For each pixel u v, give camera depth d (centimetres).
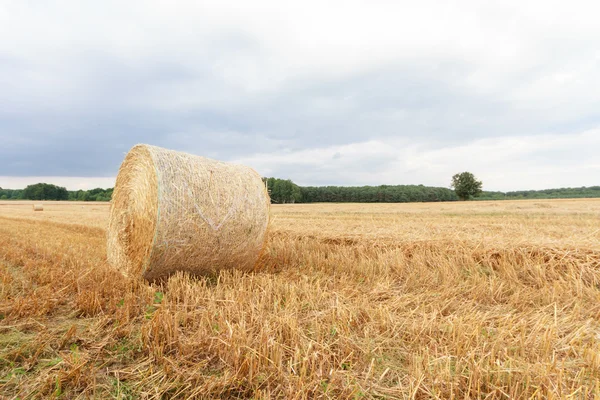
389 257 688
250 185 639
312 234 969
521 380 262
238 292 450
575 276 541
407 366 303
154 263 534
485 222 1281
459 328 335
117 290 484
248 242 624
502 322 378
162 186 520
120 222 700
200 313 397
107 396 267
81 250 818
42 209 3212
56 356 320
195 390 262
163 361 306
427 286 526
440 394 250
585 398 241
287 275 593
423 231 938
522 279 572
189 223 542
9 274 563
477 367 265
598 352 295
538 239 725
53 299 437
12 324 379
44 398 262
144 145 624
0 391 268
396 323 372
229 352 306
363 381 280
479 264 644
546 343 311
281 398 260
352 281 546
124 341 348
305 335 339
